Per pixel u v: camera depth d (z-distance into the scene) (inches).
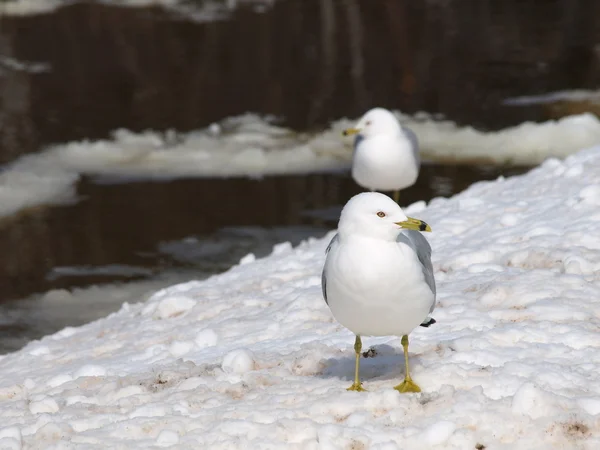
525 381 250.8
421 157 868.6
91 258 642.8
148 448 230.8
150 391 285.4
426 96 1081.4
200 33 1416.1
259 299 402.3
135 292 577.9
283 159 880.9
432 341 296.0
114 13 1545.3
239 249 653.3
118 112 1049.5
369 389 260.1
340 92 1112.8
